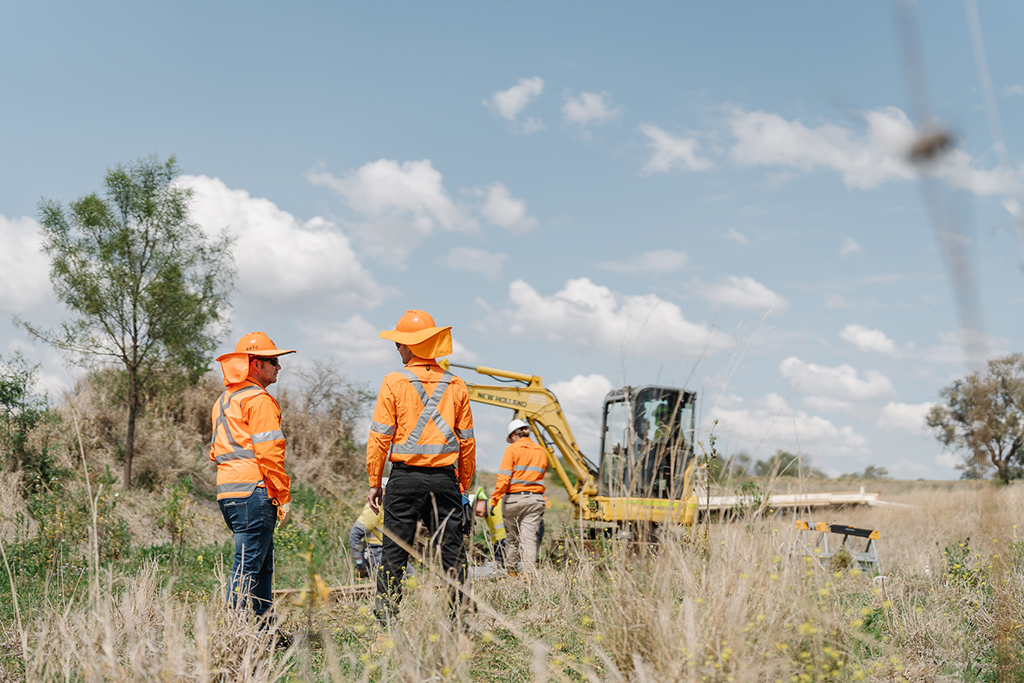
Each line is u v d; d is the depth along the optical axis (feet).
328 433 60.39
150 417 52.90
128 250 45.50
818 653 10.80
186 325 47.93
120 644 13.07
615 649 11.36
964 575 19.13
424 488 15.43
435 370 16.47
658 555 12.46
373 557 23.17
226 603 13.92
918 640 14.49
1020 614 9.87
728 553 12.30
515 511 26.63
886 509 48.37
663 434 13.61
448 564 15.35
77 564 24.91
